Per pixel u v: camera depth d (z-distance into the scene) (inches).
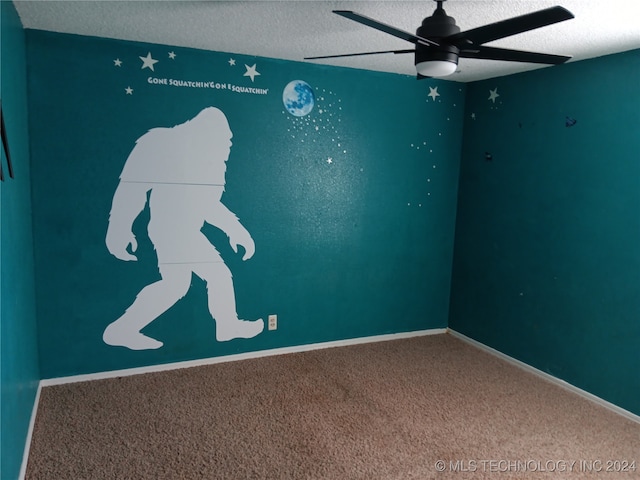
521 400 117.3
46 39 105.0
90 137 111.8
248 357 137.3
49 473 84.4
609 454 95.4
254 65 124.6
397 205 150.3
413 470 88.6
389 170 146.9
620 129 109.0
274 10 87.0
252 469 87.3
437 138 152.5
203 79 120.0
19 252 87.7
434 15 73.4
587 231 117.5
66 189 111.3
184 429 99.5
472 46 74.3
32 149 107.0
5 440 67.1
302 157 134.3
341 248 144.2
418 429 102.5
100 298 118.3
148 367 125.8
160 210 120.7
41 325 113.7
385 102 142.9
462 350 149.6
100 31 104.1
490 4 80.6
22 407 84.7
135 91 114.1
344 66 134.6
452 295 163.5
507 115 138.9
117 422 101.0
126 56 112.0
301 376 126.6
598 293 115.6
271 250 134.9
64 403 108.0
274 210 133.4
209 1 82.8
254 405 110.3
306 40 107.5
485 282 149.3
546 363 130.0
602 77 112.3
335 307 146.7
